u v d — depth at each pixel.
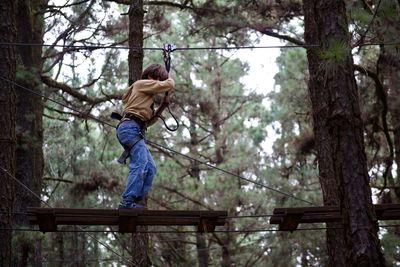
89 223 6.84
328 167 9.94
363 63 14.90
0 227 7.56
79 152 17.41
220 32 13.95
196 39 19.12
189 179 17.81
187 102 17.33
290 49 16.94
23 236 9.56
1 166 7.73
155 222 6.90
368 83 14.76
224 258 18.44
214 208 17.84
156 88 6.92
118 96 14.36
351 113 6.58
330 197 9.86
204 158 20.06
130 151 6.86
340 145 6.51
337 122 6.57
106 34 13.70
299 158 17.05
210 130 20.12
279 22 13.51
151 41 17.97
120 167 15.85
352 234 6.27
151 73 7.18
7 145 7.84
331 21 6.82
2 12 8.16
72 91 14.12
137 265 9.37
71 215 6.76
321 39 6.84
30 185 12.29
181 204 18.33
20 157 12.30
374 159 14.83
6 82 7.98
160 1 13.52
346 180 6.41
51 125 18.05
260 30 13.38
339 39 6.72
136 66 9.80
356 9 6.67
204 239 18.70
